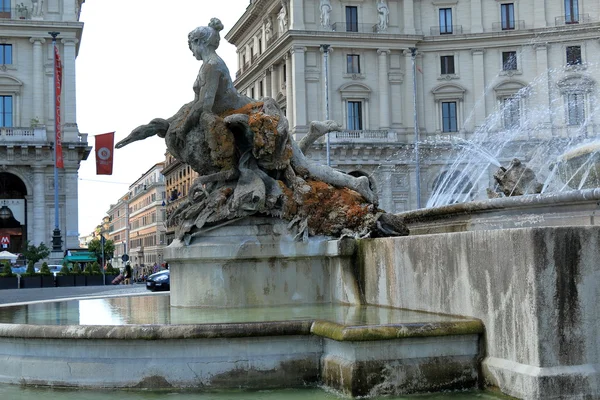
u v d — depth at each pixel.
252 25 65.50
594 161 9.83
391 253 6.82
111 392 5.46
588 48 53.44
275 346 5.56
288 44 54.09
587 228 4.83
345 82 54.44
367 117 54.75
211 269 7.67
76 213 47.91
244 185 7.80
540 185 10.38
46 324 6.05
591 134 50.12
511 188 10.31
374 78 55.03
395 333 5.09
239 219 7.73
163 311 7.57
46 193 47.56
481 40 55.09
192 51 8.35
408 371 5.14
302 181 8.01
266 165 7.95
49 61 48.19
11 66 47.53
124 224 143.12
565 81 53.06
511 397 4.89
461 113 55.50
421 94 55.78
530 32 54.06
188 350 5.50
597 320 4.78
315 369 5.58
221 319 6.28
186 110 8.38
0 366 5.98
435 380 5.18
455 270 5.70
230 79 8.25
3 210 47.91
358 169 53.94
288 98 54.81
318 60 53.84
